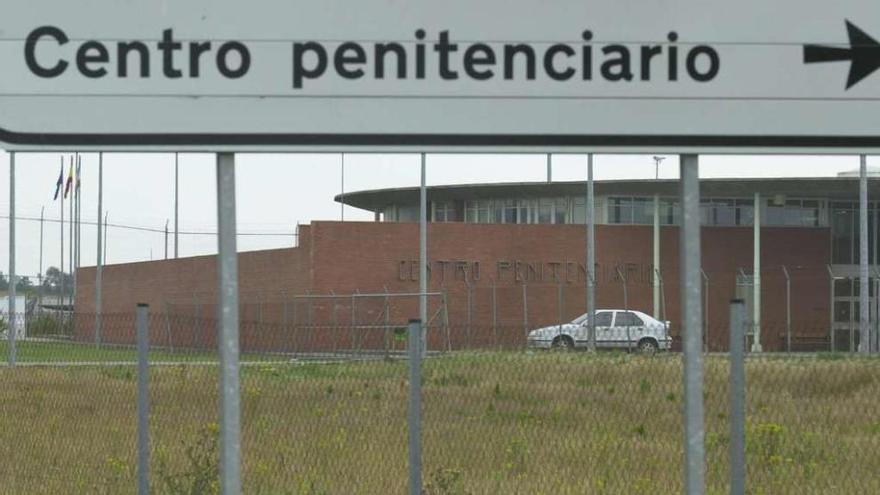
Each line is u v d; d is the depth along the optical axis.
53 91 18.03
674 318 163.38
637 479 35.97
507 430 43.66
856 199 173.25
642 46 18.31
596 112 18.27
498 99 18.19
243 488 35.34
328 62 18.16
